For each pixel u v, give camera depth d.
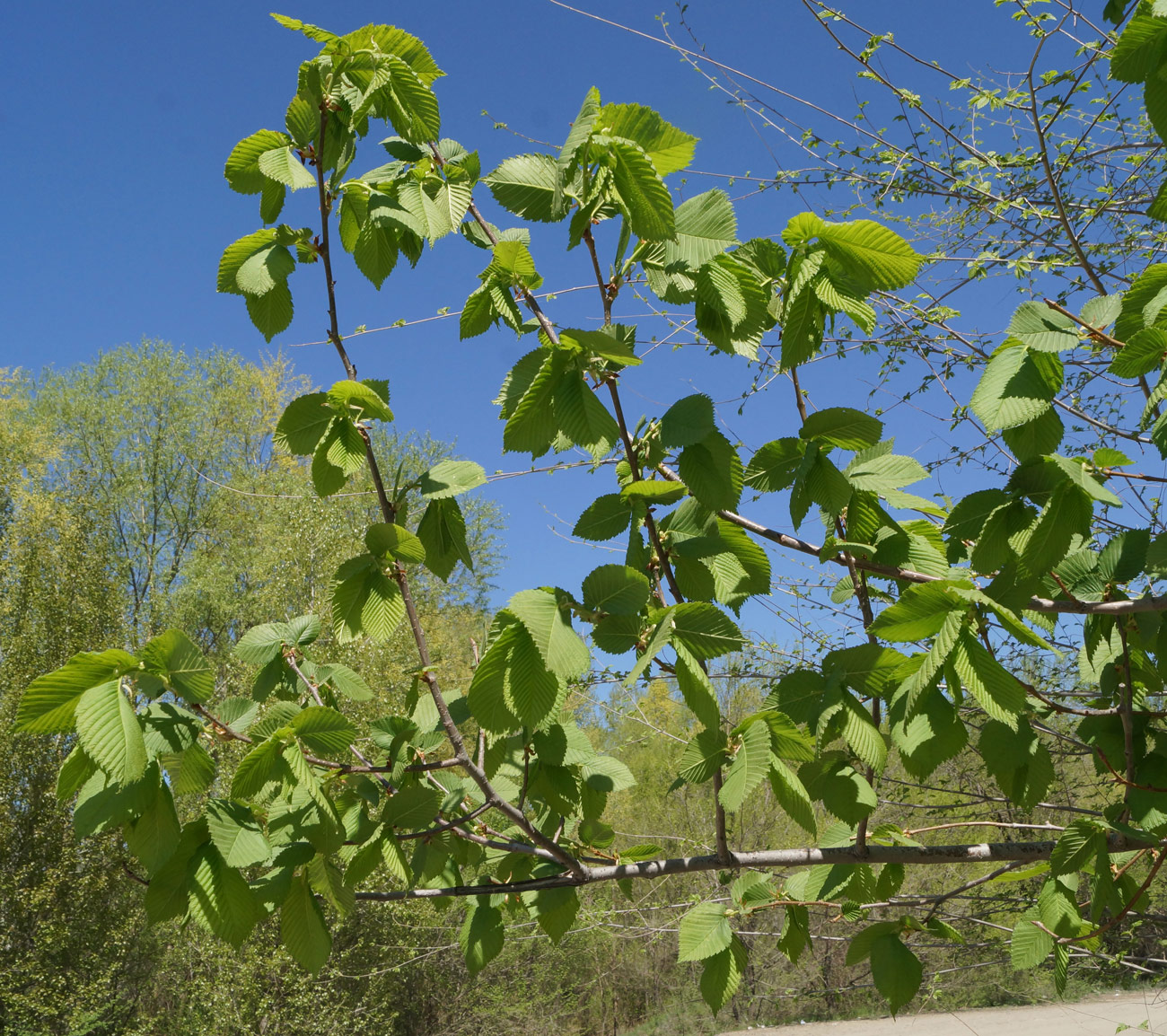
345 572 1.66
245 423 21.33
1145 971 3.65
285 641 2.05
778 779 1.34
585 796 2.08
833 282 1.39
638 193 1.31
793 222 1.37
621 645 1.25
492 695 1.22
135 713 1.36
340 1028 11.59
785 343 1.44
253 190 1.70
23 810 13.05
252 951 11.68
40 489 16.08
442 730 2.05
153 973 13.47
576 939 13.23
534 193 1.41
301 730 1.56
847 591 1.98
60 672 1.34
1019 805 1.69
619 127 1.32
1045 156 3.12
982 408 1.36
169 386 21.14
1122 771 1.88
